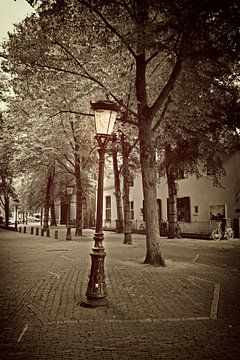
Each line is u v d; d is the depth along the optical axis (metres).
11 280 9.16
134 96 16.27
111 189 44.50
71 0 10.60
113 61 13.93
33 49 12.18
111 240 22.73
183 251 15.72
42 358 4.11
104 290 6.59
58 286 8.27
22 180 40.94
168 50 10.02
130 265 11.19
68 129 23.92
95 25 11.27
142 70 12.21
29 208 44.53
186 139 21.09
